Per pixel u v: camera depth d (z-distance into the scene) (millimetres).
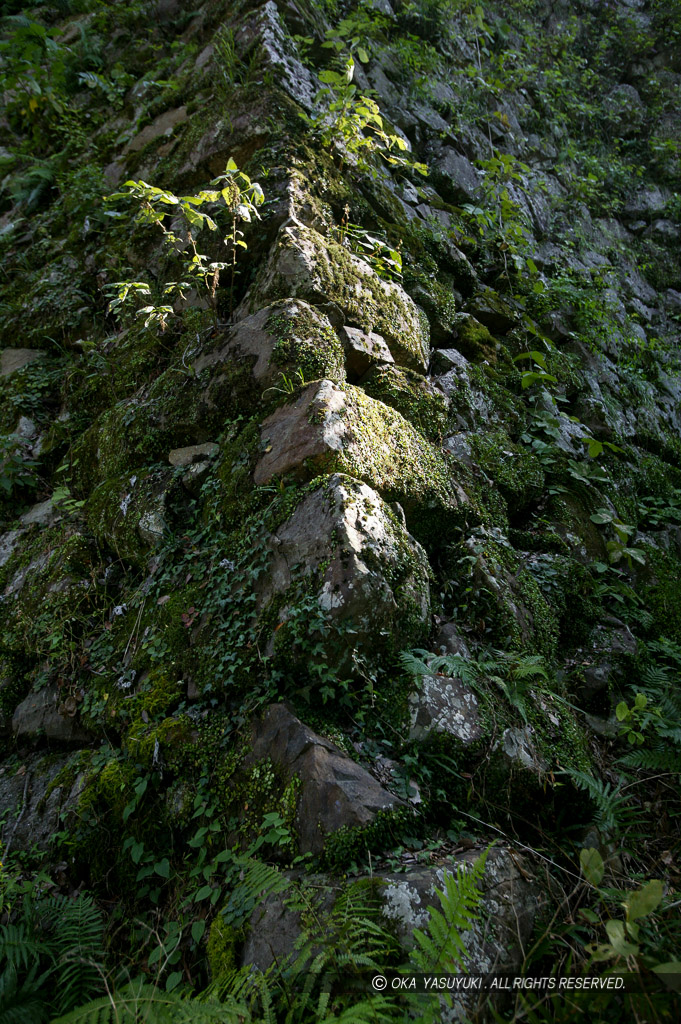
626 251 7340
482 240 5410
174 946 2021
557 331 5457
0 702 2986
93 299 4504
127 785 2398
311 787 2066
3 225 5473
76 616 3053
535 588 3285
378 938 1767
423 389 3734
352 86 4164
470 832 2260
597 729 3014
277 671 2389
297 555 2508
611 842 2428
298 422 2861
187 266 3777
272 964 1783
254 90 4250
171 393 3441
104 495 3422
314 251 3559
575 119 7980
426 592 2789
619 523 3854
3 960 2043
